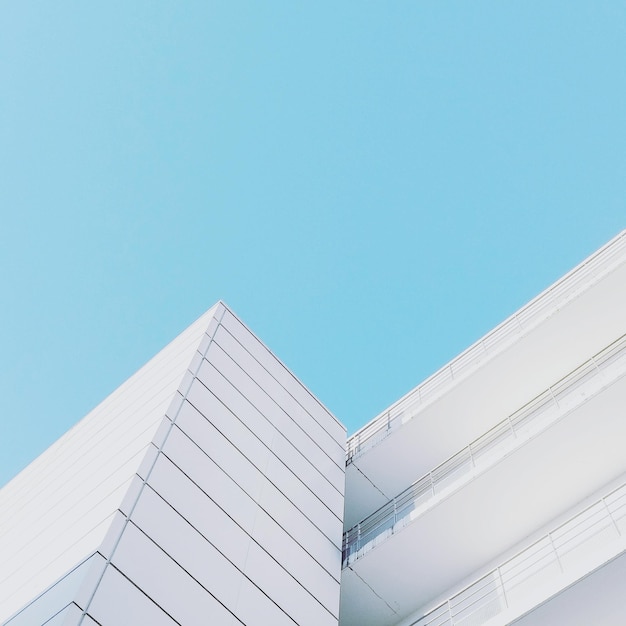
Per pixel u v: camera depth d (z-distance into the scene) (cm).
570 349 1670
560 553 1308
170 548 1021
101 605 857
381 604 1520
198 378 1427
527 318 1838
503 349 1708
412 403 1916
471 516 1467
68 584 897
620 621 1044
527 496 1444
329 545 1438
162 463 1145
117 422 1516
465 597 1398
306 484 1526
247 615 1055
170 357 1639
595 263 1803
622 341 1620
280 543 1276
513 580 1339
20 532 1468
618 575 1062
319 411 1877
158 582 955
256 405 1570
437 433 1767
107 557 918
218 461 1281
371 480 1800
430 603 1484
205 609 989
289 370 1878
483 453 1662
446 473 1703
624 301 1612
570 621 1074
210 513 1156
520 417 1675
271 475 1417
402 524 1508
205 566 1054
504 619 1114
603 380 1413
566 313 1653
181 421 1273
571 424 1416
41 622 849
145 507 1041
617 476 1402
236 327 1770
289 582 1213
